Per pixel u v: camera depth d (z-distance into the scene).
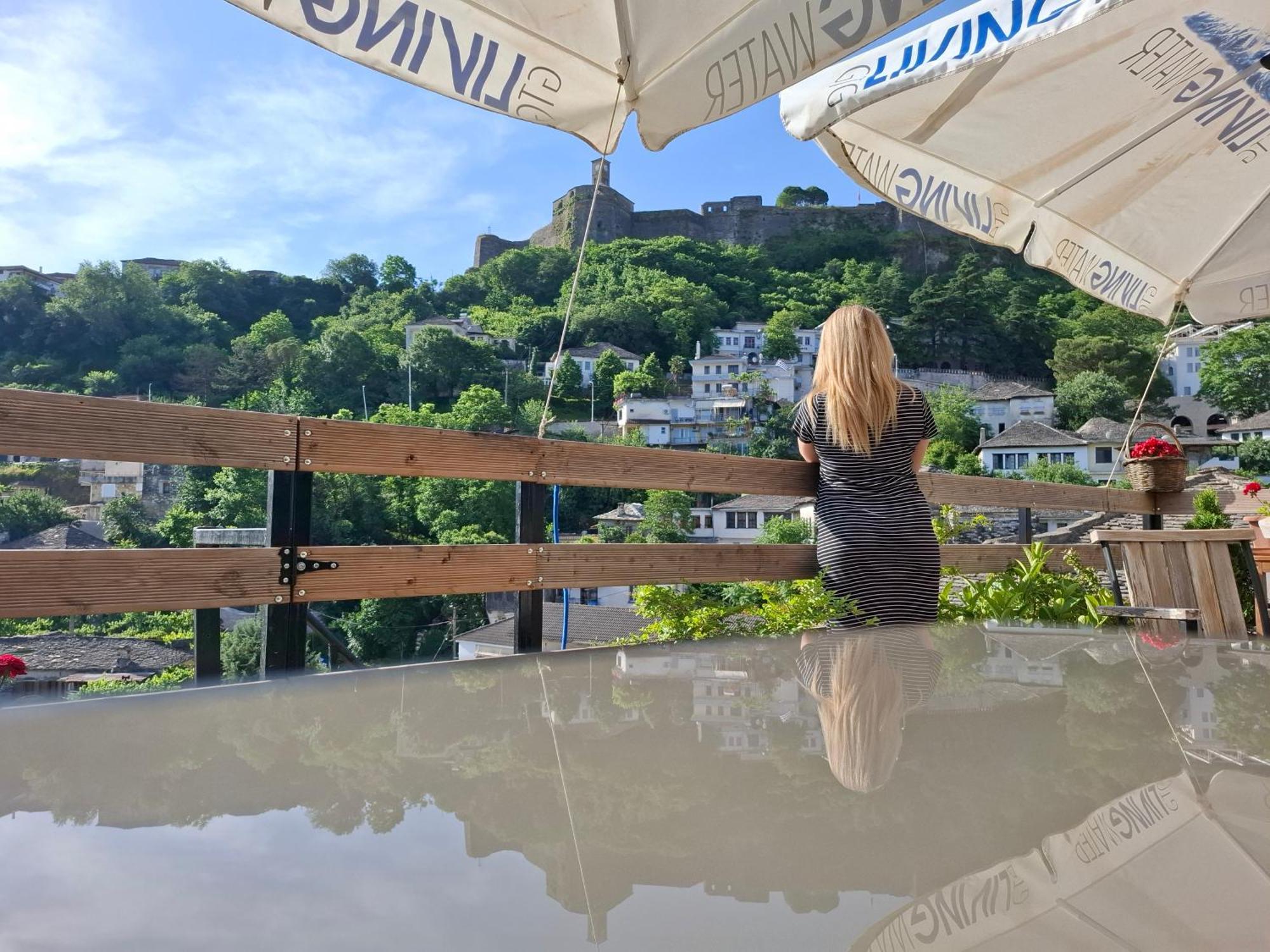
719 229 116.31
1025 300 93.56
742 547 2.58
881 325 2.41
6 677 1.97
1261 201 3.03
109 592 1.45
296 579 1.70
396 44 1.44
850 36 1.51
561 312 98.81
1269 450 60.56
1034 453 63.00
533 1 1.51
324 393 84.19
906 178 2.86
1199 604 2.04
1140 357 75.94
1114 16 2.24
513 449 2.11
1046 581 3.36
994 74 2.45
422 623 25.44
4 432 1.35
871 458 2.37
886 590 2.32
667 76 1.70
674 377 90.94
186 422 1.56
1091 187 2.97
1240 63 2.42
